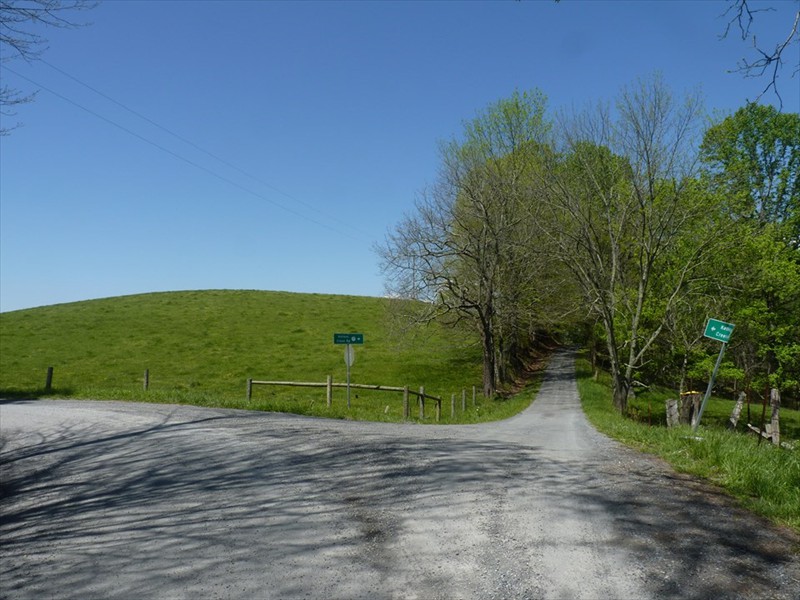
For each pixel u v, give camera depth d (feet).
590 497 21.86
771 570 15.15
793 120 102.27
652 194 88.22
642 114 87.66
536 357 181.68
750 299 96.32
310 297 201.46
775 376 98.32
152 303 184.75
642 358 106.42
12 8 27.02
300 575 15.35
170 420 47.96
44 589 15.39
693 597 13.57
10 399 71.56
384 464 28.40
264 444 35.09
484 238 107.04
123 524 20.84
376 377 122.62
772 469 24.81
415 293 108.58
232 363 128.77
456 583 14.52
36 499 25.73
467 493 22.59
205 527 19.80
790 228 103.35
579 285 101.04
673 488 23.48
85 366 124.16
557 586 14.20
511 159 113.39
